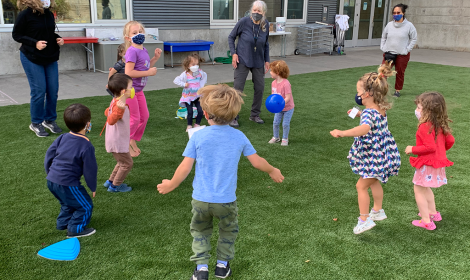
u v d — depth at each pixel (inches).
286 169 163.2
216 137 86.9
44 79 192.1
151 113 245.3
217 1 462.3
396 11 291.1
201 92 90.1
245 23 216.7
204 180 86.8
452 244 110.4
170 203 132.0
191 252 104.5
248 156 89.0
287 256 103.7
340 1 588.4
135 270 96.6
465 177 155.6
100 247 105.9
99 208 127.6
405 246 109.3
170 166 164.4
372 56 540.1
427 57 532.7
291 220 122.3
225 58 464.4
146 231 114.3
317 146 192.5
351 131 102.6
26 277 93.0
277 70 181.6
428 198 119.8
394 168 108.8
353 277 95.6
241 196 137.9
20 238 109.3
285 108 185.8
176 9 430.3
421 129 110.5
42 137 194.5
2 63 352.5
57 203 130.1
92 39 368.2
